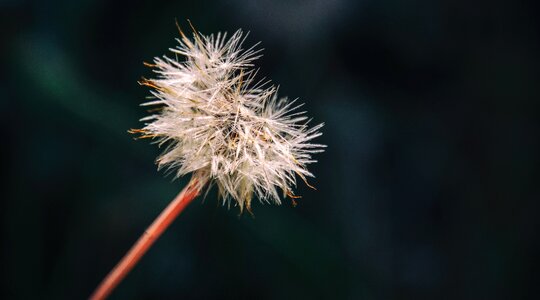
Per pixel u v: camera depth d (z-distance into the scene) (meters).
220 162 0.09
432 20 0.19
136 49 0.19
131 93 0.19
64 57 0.18
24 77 0.18
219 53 0.09
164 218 0.09
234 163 0.09
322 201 0.19
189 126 0.09
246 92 0.09
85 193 0.18
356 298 0.19
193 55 0.09
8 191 0.18
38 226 0.18
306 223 0.19
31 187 0.18
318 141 0.19
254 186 0.09
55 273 0.18
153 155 0.19
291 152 0.09
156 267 0.18
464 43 0.19
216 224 0.18
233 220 0.18
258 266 0.18
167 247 0.19
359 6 0.18
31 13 0.18
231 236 0.18
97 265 0.18
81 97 0.18
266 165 0.09
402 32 0.19
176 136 0.09
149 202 0.18
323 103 0.19
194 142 0.09
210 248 0.18
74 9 0.18
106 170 0.18
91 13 0.18
